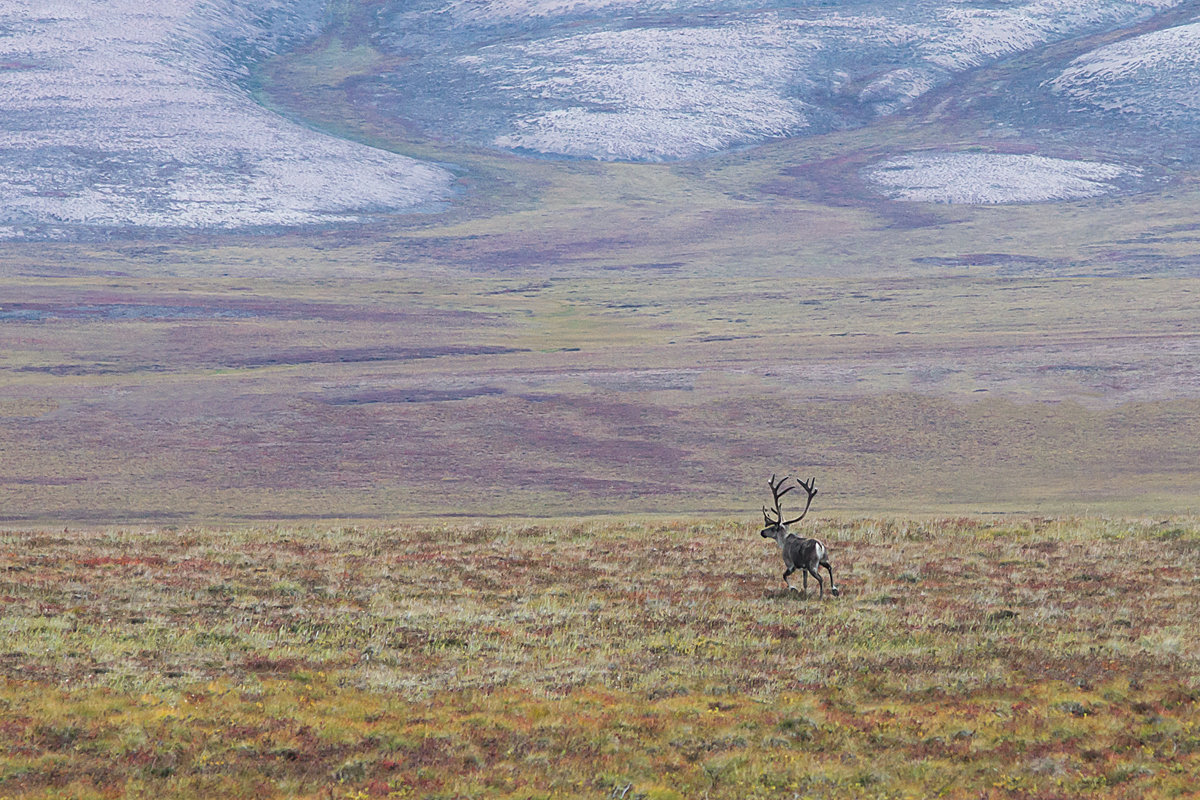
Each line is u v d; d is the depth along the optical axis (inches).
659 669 2513.5
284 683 2367.1
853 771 1924.2
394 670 2495.1
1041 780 1863.9
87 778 1824.6
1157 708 2204.7
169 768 1878.7
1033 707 2225.6
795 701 2284.7
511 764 1939.0
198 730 2058.3
